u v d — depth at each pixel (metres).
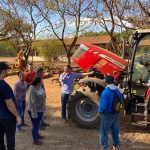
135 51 5.61
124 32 12.73
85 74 6.11
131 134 5.31
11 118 3.65
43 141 4.94
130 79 5.58
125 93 5.50
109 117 4.24
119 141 4.66
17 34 21.56
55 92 10.03
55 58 21.89
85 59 6.13
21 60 16.23
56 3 16.14
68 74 5.98
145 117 5.11
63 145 4.76
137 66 5.64
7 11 19.34
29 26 19.03
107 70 5.97
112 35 12.80
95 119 5.59
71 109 5.70
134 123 5.17
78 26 16.25
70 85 5.97
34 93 4.64
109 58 5.96
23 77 5.46
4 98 3.59
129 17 12.09
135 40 5.60
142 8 10.73
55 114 6.69
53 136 5.20
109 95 4.19
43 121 5.61
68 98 5.96
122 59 5.98
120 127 5.67
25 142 4.88
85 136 5.21
